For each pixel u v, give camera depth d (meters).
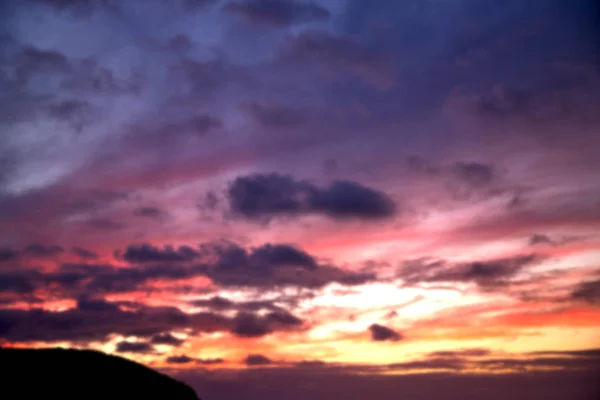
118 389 54.38
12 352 56.25
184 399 57.06
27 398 50.19
